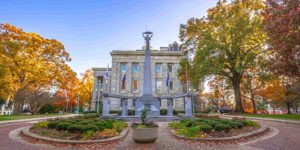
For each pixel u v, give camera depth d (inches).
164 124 610.2
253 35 1070.4
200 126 393.7
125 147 302.2
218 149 287.1
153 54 1742.1
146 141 323.0
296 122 579.5
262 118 755.4
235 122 452.4
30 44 1202.0
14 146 310.5
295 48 554.6
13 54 1143.6
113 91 1665.8
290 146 302.2
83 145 312.3
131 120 730.8
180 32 1273.4
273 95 1437.0
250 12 1109.1
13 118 819.4
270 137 374.9
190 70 1228.5
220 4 1181.7
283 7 587.2
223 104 2228.1
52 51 1314.0
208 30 1143.0
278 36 597.9
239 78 1214.9
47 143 328.5
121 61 1731.1
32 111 1338.6
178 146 306.2
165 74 1712.6
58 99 1501.0
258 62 1048.8
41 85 1323.8
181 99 1641.2
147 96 855.7
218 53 1112.8
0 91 1103.0
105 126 425.4
